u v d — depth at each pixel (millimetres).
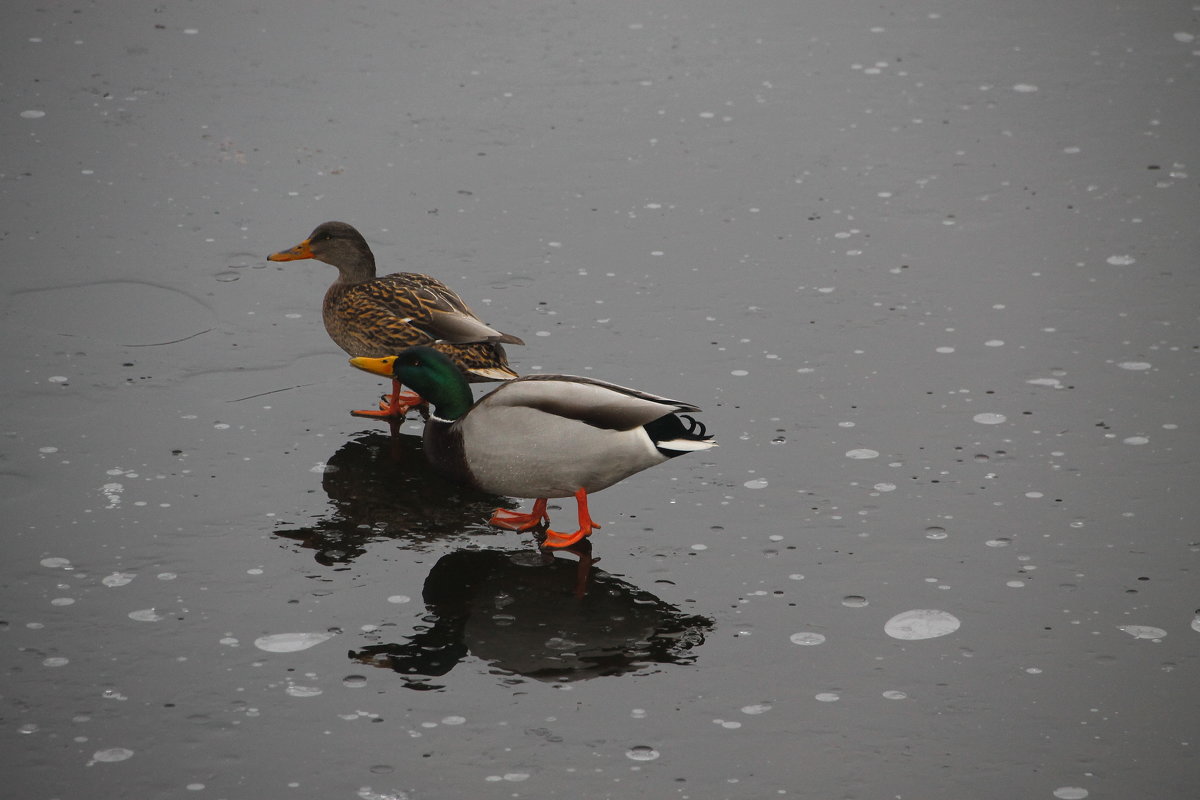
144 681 7562
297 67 17203
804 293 12555
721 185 14711
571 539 8930
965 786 6848
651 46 18188
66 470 9688
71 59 17188
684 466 9922
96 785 6793
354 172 14828
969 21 19141
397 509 9391
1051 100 16641
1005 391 10891
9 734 7129
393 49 17828
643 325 11992
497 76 17156
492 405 8703
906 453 10047
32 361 11156
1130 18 19109
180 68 17078
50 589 8352
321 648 7871
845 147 15555
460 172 14891
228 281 12695
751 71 17484
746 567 8719
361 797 6719
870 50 18141
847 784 6848
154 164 14828
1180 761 7016
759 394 10883
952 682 7617
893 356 11469
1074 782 6875
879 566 8711
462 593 8430
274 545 8906
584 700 7457
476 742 7121
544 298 12438
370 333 10984
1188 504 9336
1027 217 13969
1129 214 13969
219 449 10062
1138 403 10664
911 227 13812
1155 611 8227
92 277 12594
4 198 13961
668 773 6910
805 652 7879
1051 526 9125
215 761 6973
